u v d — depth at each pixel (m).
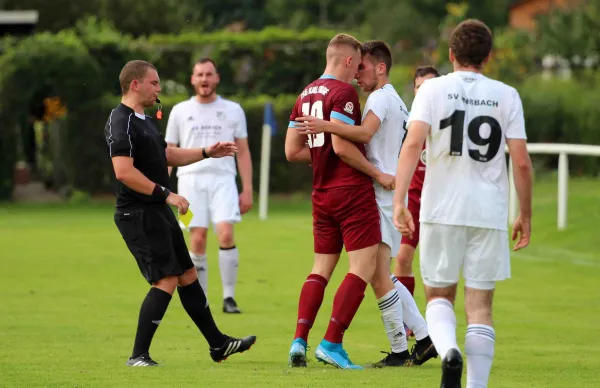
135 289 30.11
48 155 75.12
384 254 18.30
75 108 63.66
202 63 26.62
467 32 14.57
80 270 34.41
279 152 66.62
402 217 14.20
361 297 17.88
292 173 67.00
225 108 26.80
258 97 68.50
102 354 19.48
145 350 18.14
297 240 44.19
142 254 18.00
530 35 91.00
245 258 37.91
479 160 14.27
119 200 18.16
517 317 25.27
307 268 35.22
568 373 17.58
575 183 57.28
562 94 74.81
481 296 14.41
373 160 18.22
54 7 97.31
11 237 44.78
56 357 19.05
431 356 18.52
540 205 48.00
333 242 18.31
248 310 26.36
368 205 17.83
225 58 69.75
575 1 89.44
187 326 23.64
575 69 83.50
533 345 21.14
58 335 22.02
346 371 17.44
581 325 24.02
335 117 17.67
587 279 32.72
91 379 16.38
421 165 21.39
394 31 149.12
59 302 27.42
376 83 18.84
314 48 70.31
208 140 26.58
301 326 18.09
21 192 68.56
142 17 100.25
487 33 14.62
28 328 23.03
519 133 14.37
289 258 37.97
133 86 18.06
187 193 26.36
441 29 117.75
